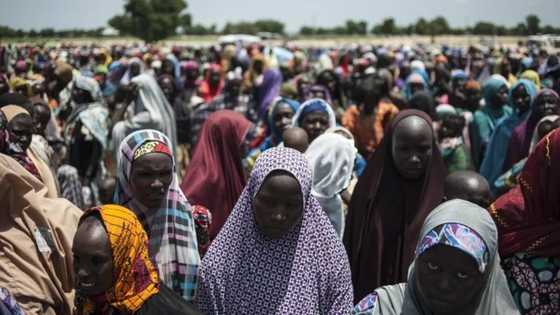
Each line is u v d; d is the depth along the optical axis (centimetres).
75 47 2750
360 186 382
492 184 700
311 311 263
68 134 729
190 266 310
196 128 948
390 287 252
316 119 532
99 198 674
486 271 227
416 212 365
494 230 228
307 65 2052
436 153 373
